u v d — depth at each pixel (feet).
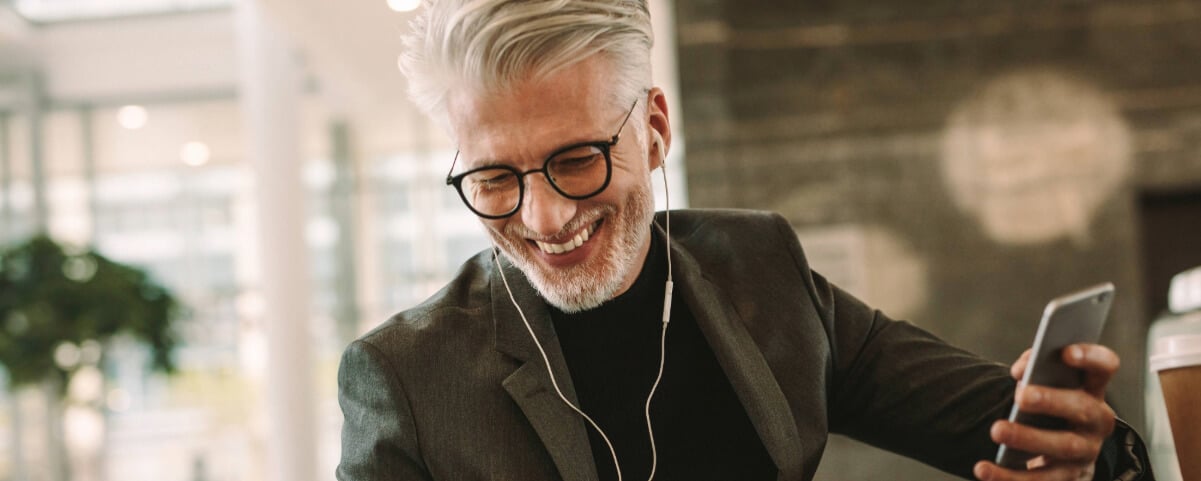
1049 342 3.18
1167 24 19.30
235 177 32.78
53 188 33.04
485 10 3.54
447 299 4.17
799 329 4.28
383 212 30.35
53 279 22.84
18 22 31.40
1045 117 19.35
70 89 32.91
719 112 19.10
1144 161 19.17
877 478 17.37
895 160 19.40
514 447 3.83
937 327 19.19
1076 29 19.38
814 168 19.36
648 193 3.90
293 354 22.35
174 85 32.73
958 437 4.19
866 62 19.54
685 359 4.26
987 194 19.29
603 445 4.14
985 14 19.52
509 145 3.61
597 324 4.19
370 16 20.22
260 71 22.72
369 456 3.83
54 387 24.20
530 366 3.94
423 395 3.86
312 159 30.01
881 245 19.33
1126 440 3.74
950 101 19.43
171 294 24.67
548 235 3.68
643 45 3.82
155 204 32.96
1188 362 3.64
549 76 3.57
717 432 4.24
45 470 30.76
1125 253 19.06
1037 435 3.29
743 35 19.58
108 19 31.89
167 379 25.09
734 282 4.37
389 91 26.45
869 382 4.46
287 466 22.13
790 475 4.01
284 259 22.48
